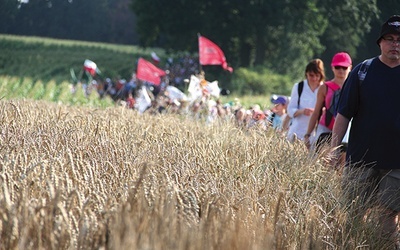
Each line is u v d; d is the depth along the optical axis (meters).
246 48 137.25
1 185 10.33
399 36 14.81
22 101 26.11
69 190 10.79
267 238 9.78
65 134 15.34
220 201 11.59
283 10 125.50
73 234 9.33
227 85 119.12
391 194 14.98
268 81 117.19
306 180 14.72
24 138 14.47
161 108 34.78
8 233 8.98
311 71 21.69
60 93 48.12
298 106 21.84
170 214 9.53
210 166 14.53
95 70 66.19
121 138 16.22
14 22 140.00
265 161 15.59
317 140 19.33
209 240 9.38
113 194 11.23
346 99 15.34
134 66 144.12
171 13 133.12
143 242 8.70
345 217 13.52
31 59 138.25
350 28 100.88
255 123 20.75
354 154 15.30
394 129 14.91
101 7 195.25
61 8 172.88
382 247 13.79
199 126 23.36
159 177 12.58
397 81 14.98
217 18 131.75
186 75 116.00
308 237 11.93
